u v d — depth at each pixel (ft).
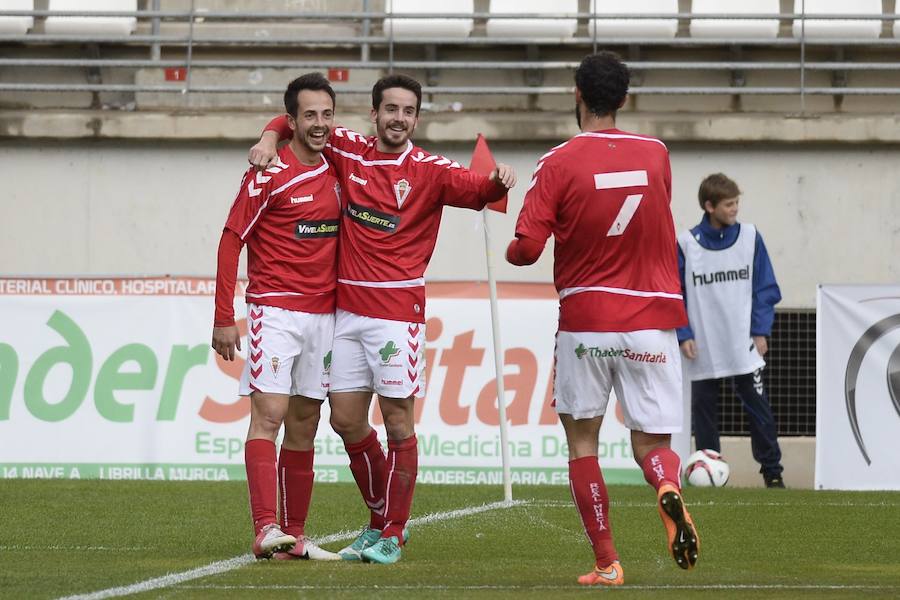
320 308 74.43
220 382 127.85
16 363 128.47
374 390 75.82
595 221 64.54
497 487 120.06
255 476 72.43
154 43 161.17
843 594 59.47
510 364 128.26
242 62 156.04
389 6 161.89
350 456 76.43
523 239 64.90
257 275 74.18
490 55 162.91
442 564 71.51
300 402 75.51
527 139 149.28
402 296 73.61
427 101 160.66
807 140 148.25
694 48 161.58
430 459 127.44
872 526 92.32
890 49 161.07
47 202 151.84
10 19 162.50
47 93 161.17
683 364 126.93
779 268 149.28
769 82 160.25
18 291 128.98
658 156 65.82
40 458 127.85
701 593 59.47
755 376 125.39
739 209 149.89
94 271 151.33
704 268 125.49
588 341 64.95
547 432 127.54
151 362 128.16
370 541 75.51
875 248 149.18
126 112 151.74
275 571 67.05
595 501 64.34
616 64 66.54
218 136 149.79
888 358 126.72
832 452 126.62
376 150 74.18
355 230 73.82
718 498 111.04
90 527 88.69
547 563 72.79
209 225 151.43
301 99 73.10
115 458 127.54
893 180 149.07
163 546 79.61
